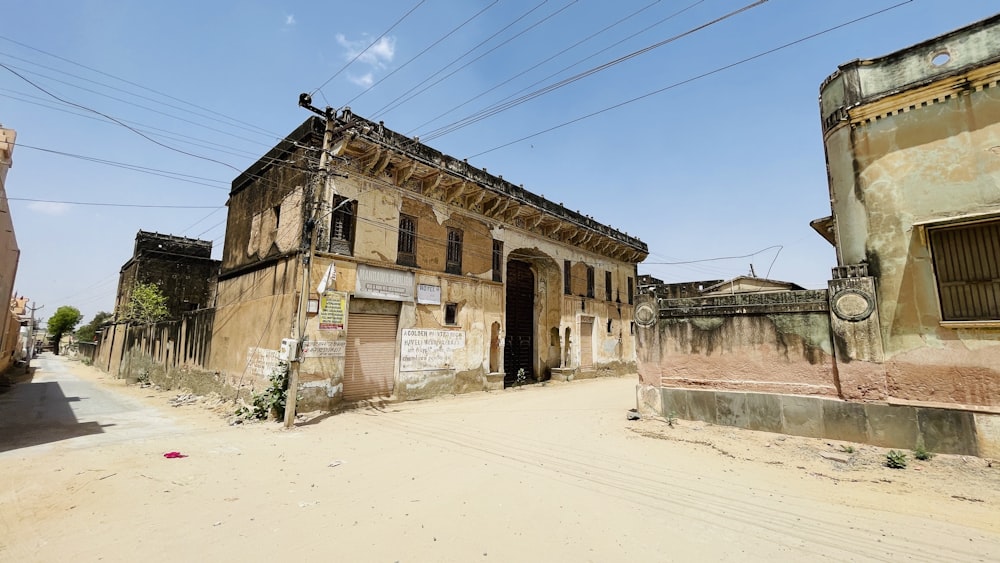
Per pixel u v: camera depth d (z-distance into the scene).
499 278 19.89
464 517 5.41
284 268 13.75
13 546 4.47
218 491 6.18
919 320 8.09
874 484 6.78
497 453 8.49
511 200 19.66
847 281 8.83
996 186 7.59
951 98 8.19
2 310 18.02
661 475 7.19
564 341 23.20
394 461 7.90
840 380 8.73
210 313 18.11
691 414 10.51
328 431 10.41
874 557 4.54
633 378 25.56
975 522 5.43
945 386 7.75
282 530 4.94
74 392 19.09
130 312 27.84
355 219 14.35
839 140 9.52
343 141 13.61
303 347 11.31
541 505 5.84
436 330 16.61
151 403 15.43
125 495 5.94
